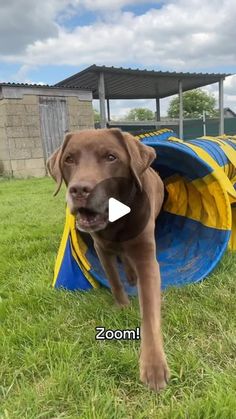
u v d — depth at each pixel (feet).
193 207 3.05
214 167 2.79
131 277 2.49
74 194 1.62
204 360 1.78
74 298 2.47
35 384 1.70
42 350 1.89
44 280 2.79
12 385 1.70
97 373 1.74
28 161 11.18
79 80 13.26
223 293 2.37
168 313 2.16
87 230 1.70
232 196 2.75
